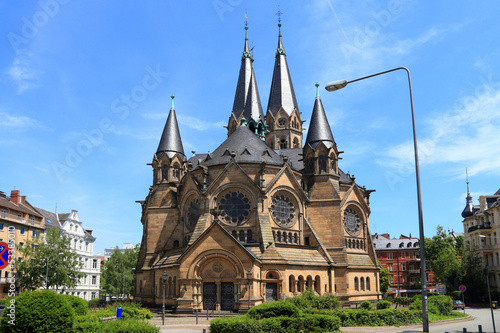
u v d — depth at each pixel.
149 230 70.75
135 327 29.89
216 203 62.12
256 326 30.88
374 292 73.25
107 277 120.81
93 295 126.25
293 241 64.31
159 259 66.62
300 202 66.25
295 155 90.19
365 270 72.56
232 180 62.38
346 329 39.12
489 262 97.62
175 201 71.12
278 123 104.12
